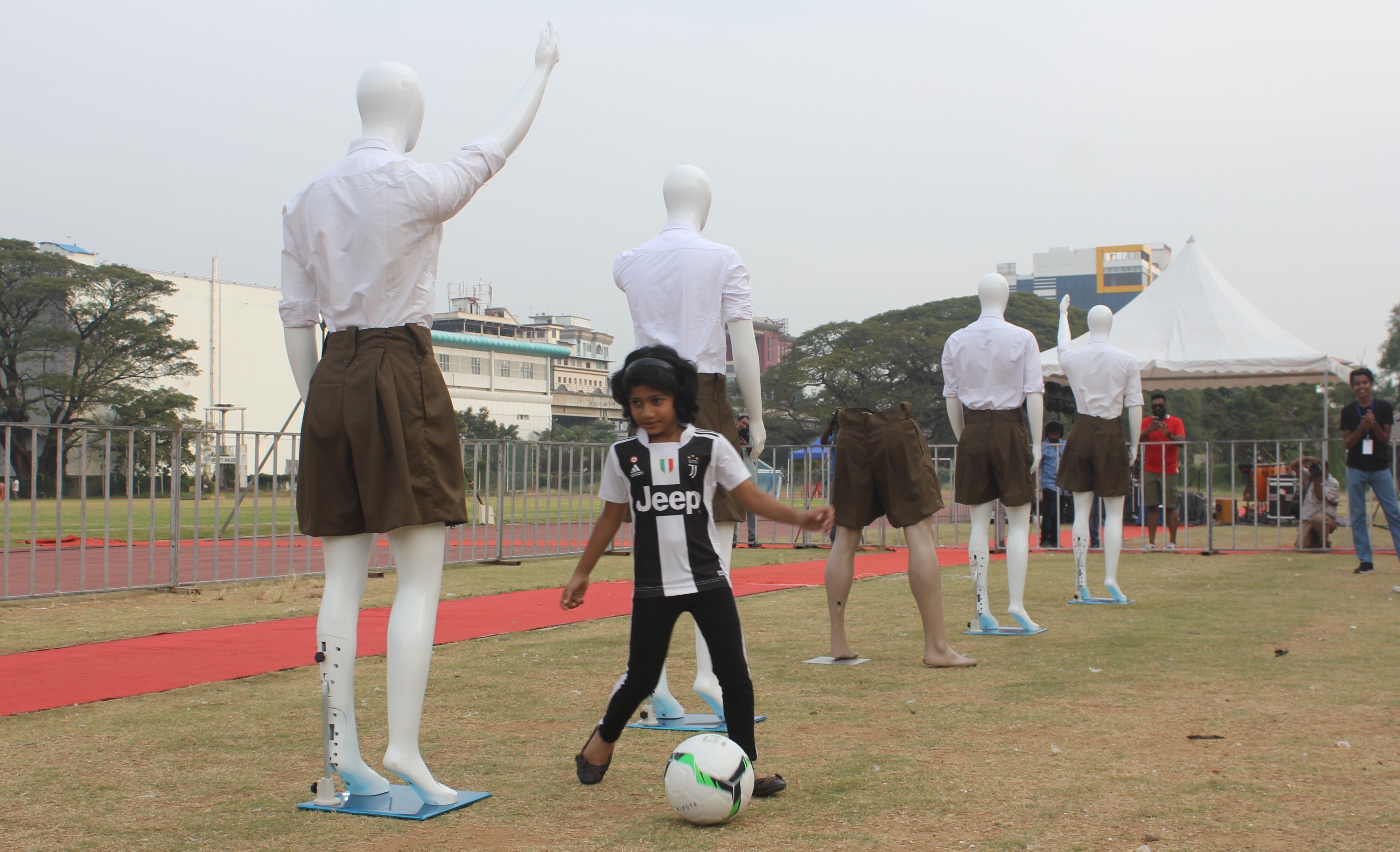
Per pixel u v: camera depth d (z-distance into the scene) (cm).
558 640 649
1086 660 566
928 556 559
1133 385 836
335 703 323
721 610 336
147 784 343
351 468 326
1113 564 836
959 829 288
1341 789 321
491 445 1323
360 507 327
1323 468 1310
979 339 688
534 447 1336
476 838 289
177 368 5222
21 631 693
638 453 338
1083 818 296
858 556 1346
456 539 1377
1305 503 1330
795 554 1427
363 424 321
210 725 425
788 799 321
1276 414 3816
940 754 371
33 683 515
